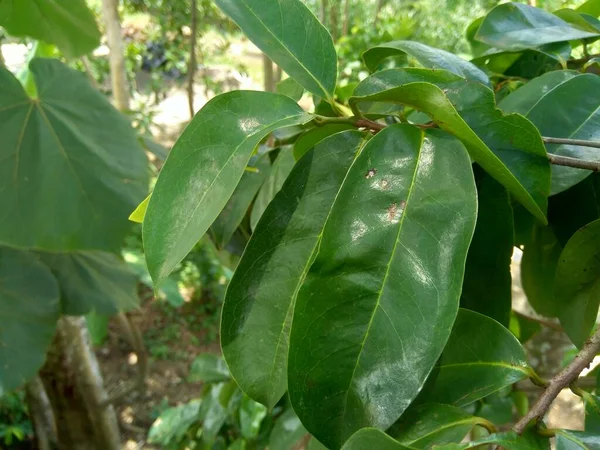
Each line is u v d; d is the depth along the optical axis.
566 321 0.26
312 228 0.21
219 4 0.21
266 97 0.19
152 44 1.80
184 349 1.66
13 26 0.67
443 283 0.17
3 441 1.23
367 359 0.18
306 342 0.18
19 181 0.53
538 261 0.31
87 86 0.57
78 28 0.69
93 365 0.89
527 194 0.19
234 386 0.53
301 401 0.18
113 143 0.57
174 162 0.18
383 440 0.15
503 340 0.21
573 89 0.26
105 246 0.55
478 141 0.17
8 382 0.66
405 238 0.18
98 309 0.76
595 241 0.24
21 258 0.71
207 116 0.18
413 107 0.18
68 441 0.92
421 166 0.19
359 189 0.19
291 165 0.30
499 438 0.17
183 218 0.18
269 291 0.20
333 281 0.18
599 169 0.20
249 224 0.38
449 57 0.26
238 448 0.55
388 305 0.18
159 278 0.17
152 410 1.42
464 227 0.17
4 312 0.68
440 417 0.20
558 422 0.77
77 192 0.54
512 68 0.34
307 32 0.21
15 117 0.53
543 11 0.31
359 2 1.74
